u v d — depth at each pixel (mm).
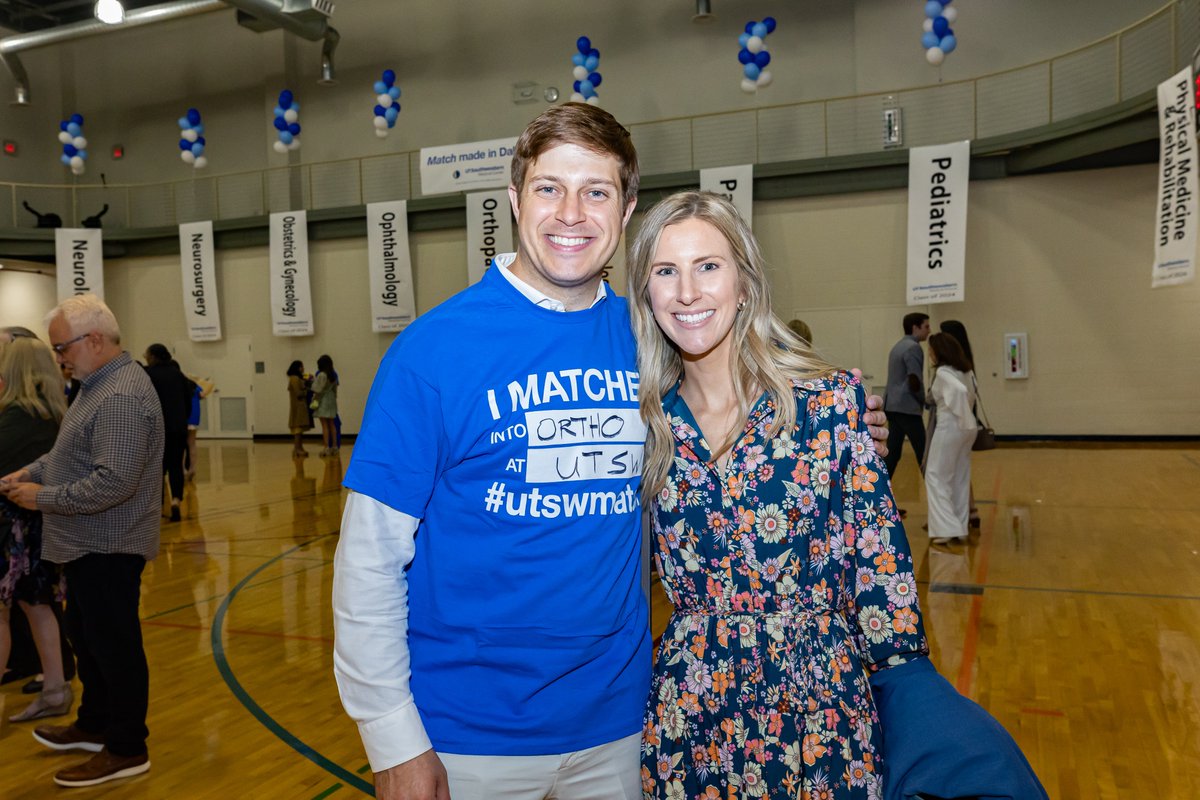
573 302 1453
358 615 1297
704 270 1419
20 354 3234
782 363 1457
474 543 1356
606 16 13859
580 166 1375
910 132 12133
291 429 13266
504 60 14555
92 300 2750
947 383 6000
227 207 16641
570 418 1376
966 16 11812
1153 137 9492
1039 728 3061
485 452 1345
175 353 16453
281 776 2857
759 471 1404
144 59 17156
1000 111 11711
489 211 13328
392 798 1280
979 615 4445
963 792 1206
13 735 3221
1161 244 8281
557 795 1424
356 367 15156
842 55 12508
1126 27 10195
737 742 1375
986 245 11820
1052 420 11680
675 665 1440
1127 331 11344
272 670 3941
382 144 15391
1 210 17000
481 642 1354
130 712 2846
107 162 17594
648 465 1468
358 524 1312
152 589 5465
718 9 13180
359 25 15453
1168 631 4102
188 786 2791
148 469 2783
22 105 16500
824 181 12156
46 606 3346
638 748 1473
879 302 12102
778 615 1398
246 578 5723
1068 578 5129
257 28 14164
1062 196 11484
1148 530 6352
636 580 1509
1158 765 2746
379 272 14430
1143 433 11352
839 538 1409
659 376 1477
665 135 13461
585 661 1389
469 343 1350
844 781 1333
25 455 3191
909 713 1313
